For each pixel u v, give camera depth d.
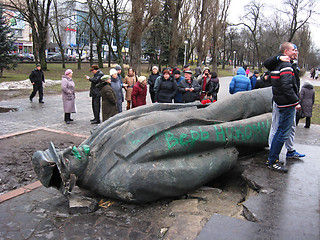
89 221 3.74
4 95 15.23
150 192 3.91
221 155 4.49
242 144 4.79
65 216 3.85
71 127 9.03
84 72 32.31
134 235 3.45
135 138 3.97
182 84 8.94
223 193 4.53
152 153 3.91
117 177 3.85
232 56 81.25
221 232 3.12
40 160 3.77
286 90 4.05
